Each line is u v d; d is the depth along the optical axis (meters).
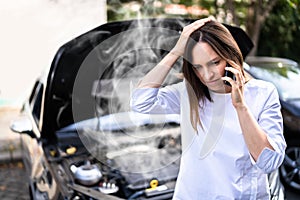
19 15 5.43
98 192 2.34
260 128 1.35
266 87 1.46
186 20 2.49
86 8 5.30
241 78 1.37
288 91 4.06
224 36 1.41
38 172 2.87
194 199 1.56
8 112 5.86
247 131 1.35
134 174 2.50
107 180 2.50
